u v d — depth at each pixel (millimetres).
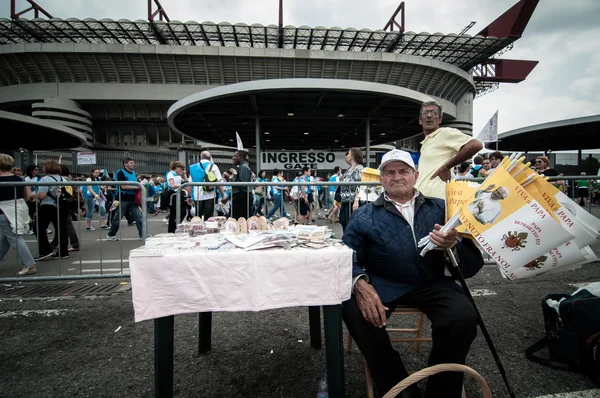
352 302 1779
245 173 6156
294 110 15023
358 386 1970
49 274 4629
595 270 4324
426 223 1901
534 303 3193
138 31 48469
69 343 2547
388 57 45562
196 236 2109
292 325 2807
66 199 5746
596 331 1987
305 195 9648
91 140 53656
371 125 18109
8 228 4391
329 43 52188
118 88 47750
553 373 2064
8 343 2553
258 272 1620
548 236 1437
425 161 2896
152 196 14938
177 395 1886
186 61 45938
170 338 1630
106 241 7520
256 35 50312
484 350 2363
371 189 4453
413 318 2953
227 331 2699
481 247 1529
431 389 1668
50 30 48031
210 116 15984
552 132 22281
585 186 5328
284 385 1968
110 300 3471
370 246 1955
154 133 61438
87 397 1901
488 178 1602
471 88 59688
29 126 19266
